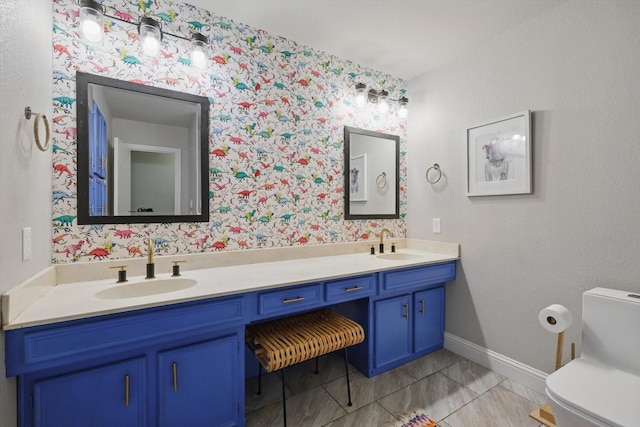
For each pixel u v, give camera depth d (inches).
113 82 63.2
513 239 78.7
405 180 109.0
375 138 102.3
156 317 48.3
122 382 47.4
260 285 58.4
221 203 75.3
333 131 93.6
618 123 60.7
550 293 71.5
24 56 44.9
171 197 69.3
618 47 60.6
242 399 57.9
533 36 74.2
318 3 70.1
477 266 87.3
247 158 78.7
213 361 54.8
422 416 64.1
